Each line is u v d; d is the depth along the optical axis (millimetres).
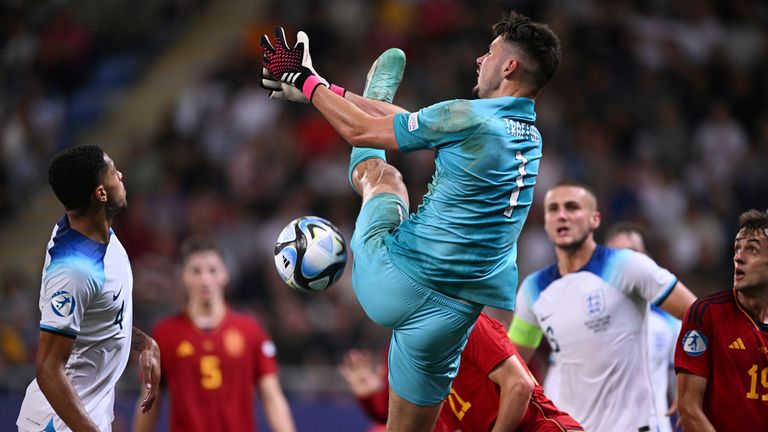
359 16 57781
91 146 18266
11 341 39500
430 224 16594
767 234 18453
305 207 49250
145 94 59625
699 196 49938
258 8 63156
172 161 52656
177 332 26859
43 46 59406
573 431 19547
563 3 56938
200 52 61906
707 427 18766
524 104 16859
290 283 17953
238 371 26906
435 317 16734
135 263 48250
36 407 18328
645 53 55312
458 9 56906
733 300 19109
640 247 26578
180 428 26469
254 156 51625
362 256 17125
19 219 54344
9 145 55094
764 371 18750
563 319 23328
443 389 17656
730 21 57969
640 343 23109
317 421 36781
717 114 52750
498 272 16938
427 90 52938
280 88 17781
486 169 16312
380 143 16719
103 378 18609
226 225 49562
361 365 27578
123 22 62844
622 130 51875
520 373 19297
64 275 17562
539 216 47719
